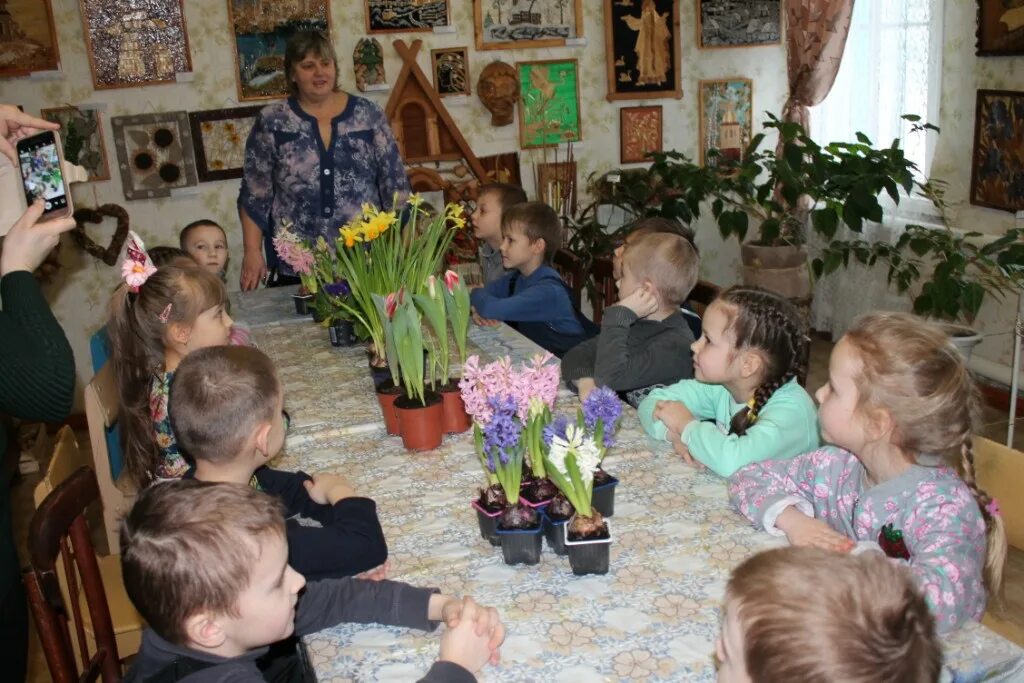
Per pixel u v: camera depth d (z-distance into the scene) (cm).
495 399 141
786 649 79
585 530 135
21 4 420
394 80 466
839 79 478
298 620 128
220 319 189
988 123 388
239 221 464
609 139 501
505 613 129
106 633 163
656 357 226
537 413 145
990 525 137
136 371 183
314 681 128
